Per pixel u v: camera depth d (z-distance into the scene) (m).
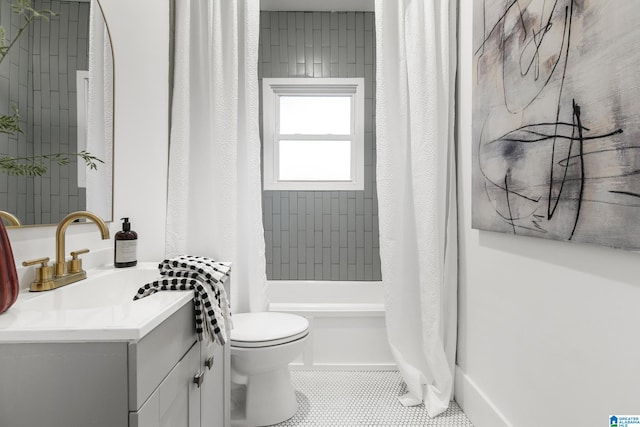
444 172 1.91
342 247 3.06
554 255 1.17
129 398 0.71
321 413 1.81
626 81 0.85
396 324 1.96
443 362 1.86
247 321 1.82
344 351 2.26
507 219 1.39
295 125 3.18
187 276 1.23
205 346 1.22
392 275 1.95
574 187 1.03
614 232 0.89
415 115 1.89
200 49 1.96
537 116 1.20
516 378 1.39
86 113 1.43
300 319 1.86
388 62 1.96
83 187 1.41
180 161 1.89
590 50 0.96
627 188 0.85
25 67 1.13
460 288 1.93
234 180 1.95
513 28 1.34
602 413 0.98
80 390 0.70
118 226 1.75
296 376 2.19
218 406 1.39
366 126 3.03
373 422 1.74
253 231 2.03
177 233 1.88
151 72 1.86
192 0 1.95
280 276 3.05
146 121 1.84
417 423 1.74
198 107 1.96
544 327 1.22
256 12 2.01
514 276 1.41
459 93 1.93
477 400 1.69
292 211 3.05
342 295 3.02
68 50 1.32
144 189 1.85
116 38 1.69
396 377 2.19
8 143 1.07
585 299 1.04
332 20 3.00
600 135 0.93
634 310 0.88
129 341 0.71
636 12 0.83
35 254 1.18
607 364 0.96
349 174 3.18
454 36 1.93
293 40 3.00
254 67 2.01
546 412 1.21
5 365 0.69
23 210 1.13
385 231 1.96
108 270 1.42
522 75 1.28
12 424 0.70
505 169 1.40
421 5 1.89
